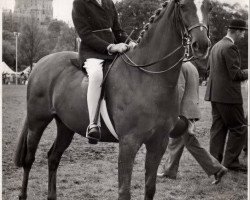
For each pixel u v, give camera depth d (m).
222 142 5.84
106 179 5.36
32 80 4.61
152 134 3.49
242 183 5.25
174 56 3.40
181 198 4.69
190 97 5.11
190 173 5.74
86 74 4.08
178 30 3.35
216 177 5.14
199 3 3.19
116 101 3.61
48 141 7.84
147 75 3.48
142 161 6.43
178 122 4.04
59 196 4.68
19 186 5.16
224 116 5.65
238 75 5.49
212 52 5.86
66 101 4.19
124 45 3.76
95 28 4.02
